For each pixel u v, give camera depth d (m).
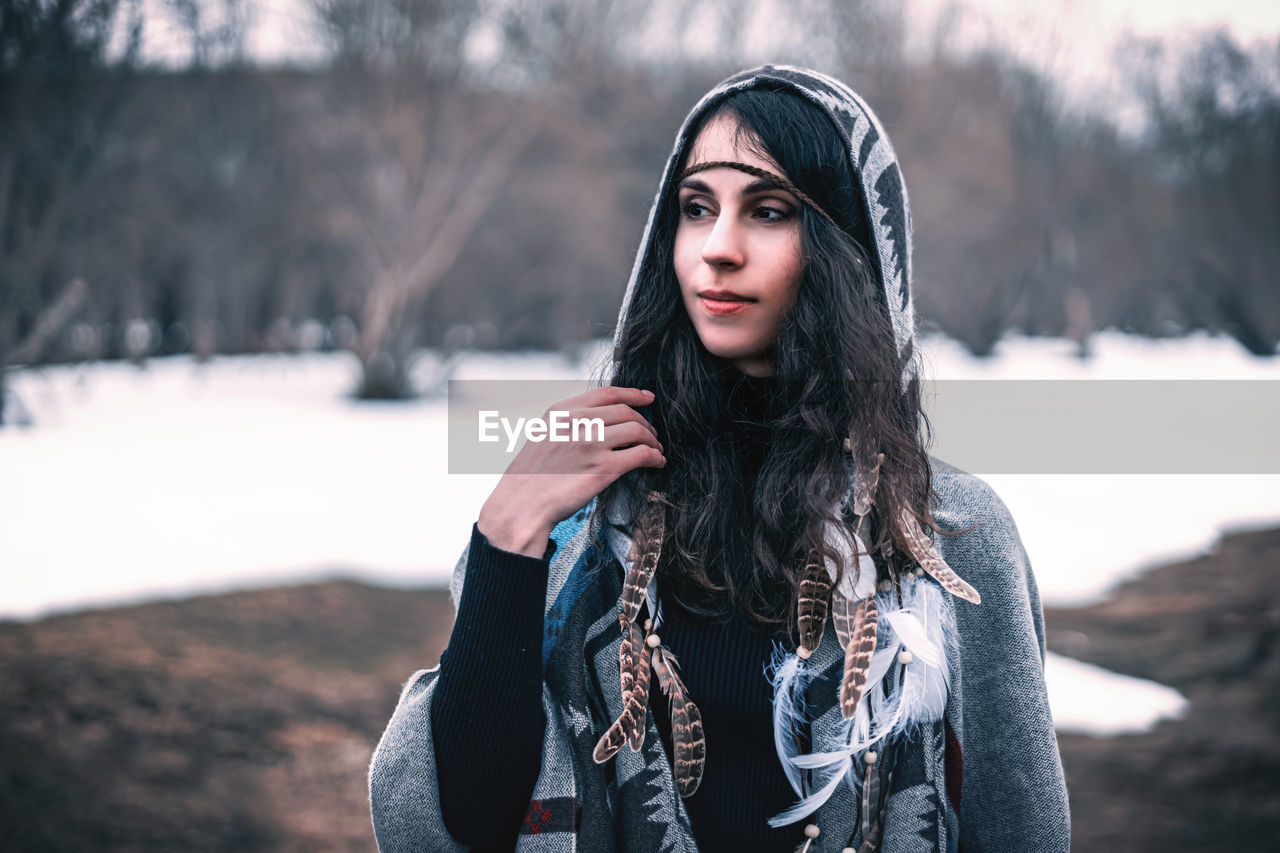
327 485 10.97
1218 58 32.62
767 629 1.11
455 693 1.02
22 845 3.71
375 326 20.80
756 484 1.11
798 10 25.02
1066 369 27.16
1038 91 31.61
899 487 1.10
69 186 16.33
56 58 14.91
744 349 1.14
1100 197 33.25
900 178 1.21
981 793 1.18
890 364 1.11
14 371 15.96
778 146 1.11
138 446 13.97
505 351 36.28
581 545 1.16
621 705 1.11
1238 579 7.23
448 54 20.31
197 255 24.72
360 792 4.28
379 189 20.77
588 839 1.07
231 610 6.57
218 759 4.50
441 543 8.55
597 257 28.94
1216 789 4.16
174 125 21.05
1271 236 32.56
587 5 21.39
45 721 4.78
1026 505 9.73
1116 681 5.44
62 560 7.67
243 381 25.70
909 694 1.07
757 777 1.09
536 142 25.03
